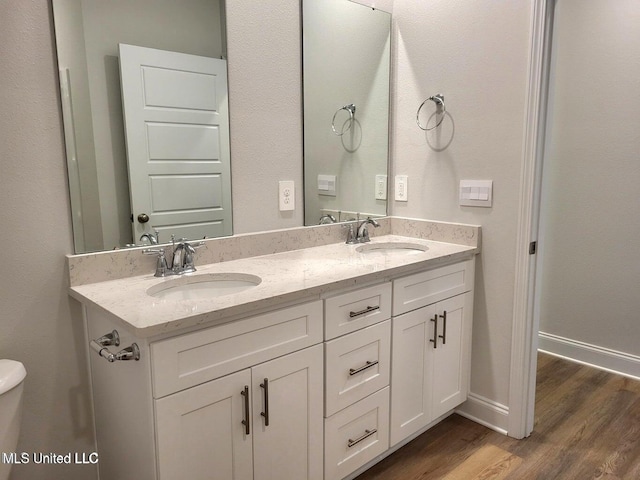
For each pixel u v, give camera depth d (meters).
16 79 1.37
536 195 1.94
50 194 1.46
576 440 2.09
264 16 1.89
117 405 1.42
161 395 1.21
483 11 2.00
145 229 1.66
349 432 1.72
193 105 1.73
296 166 2.07
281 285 1.50
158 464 1.23
